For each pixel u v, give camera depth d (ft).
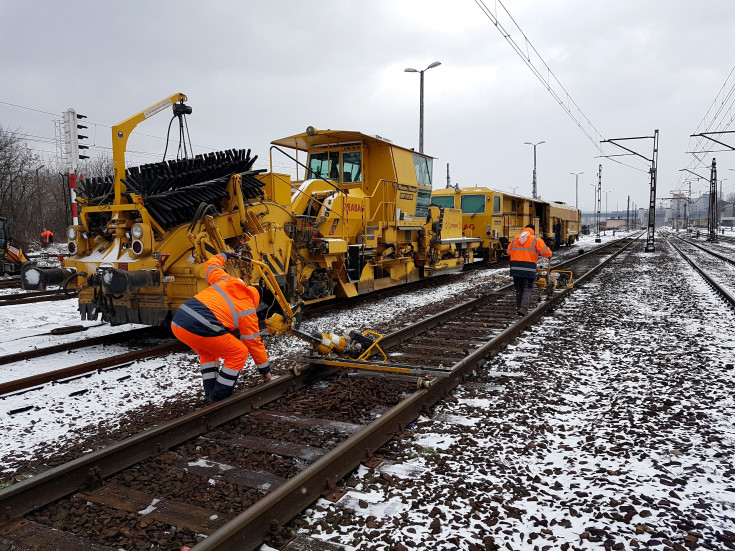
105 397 18.24
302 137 40.40
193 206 24.13
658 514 10.55
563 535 9.95
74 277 25.49
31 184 127.44
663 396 17.66
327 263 34.24
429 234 50.16
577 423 15.46
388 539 9.81
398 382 19.53
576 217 151.64
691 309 35.60
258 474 12.44
